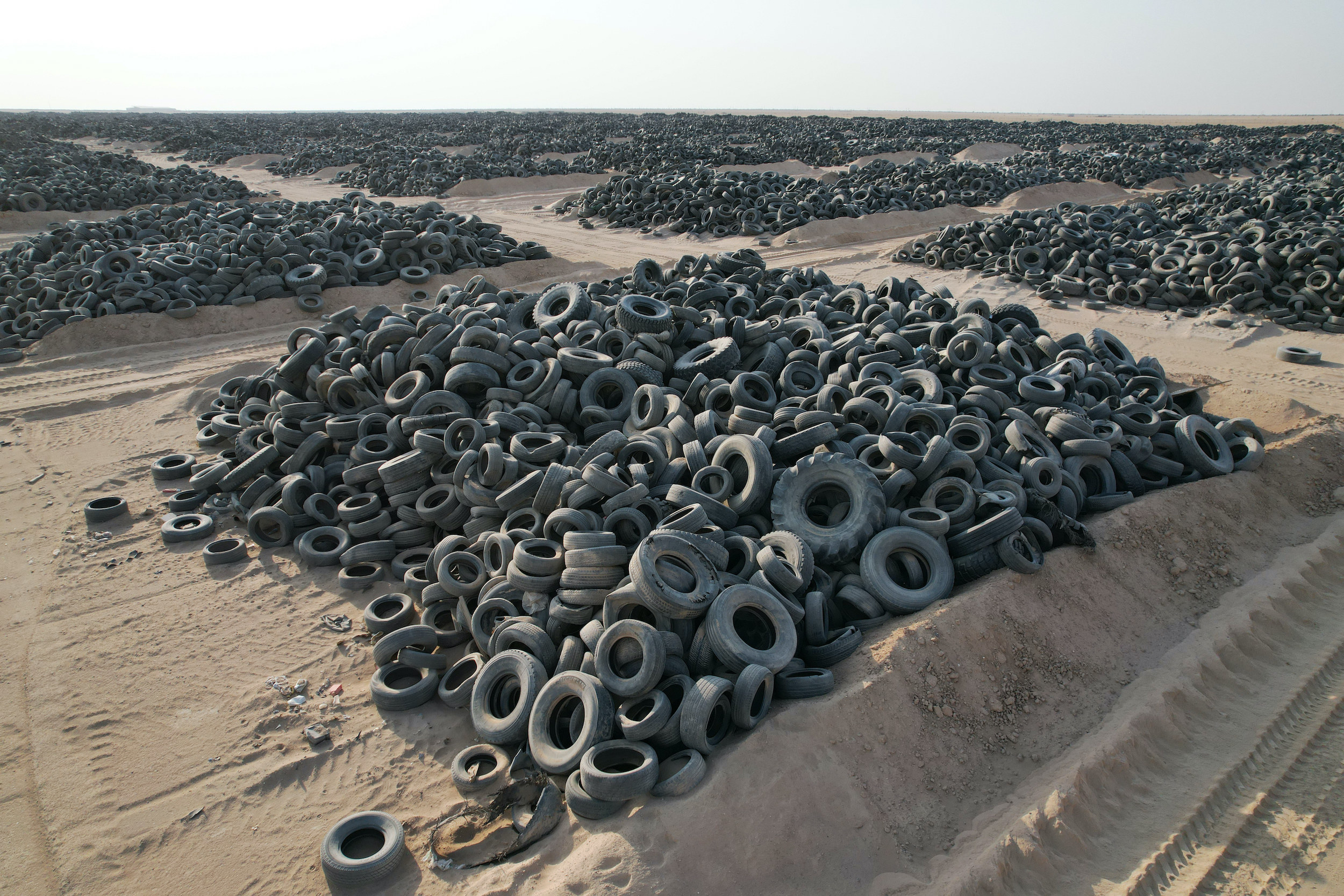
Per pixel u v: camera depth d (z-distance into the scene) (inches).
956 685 297.1
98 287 865.5
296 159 2743.6
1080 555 368.8
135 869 254.1
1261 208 1099.3
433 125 4808.1
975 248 1105.4
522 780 271.9
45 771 294.7
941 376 506.6
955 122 4763.8
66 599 406.0
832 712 269.4
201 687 339.0
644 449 412.8
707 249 1307.8
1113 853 245.6
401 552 433.4
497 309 591.5
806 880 230.4
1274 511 447.2
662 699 272.5
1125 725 288.8
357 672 348.2
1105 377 539.5
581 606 314.7
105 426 641.6
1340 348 731.4
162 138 3912.4
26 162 1849.2
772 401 463.5
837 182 1839.3
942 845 249.6
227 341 856.9
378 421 489.1
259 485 488.1
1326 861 240.5
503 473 400.2
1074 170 2080.5
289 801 279.7
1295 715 304.0
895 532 352.5
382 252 1000.9
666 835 231.6
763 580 318.0
